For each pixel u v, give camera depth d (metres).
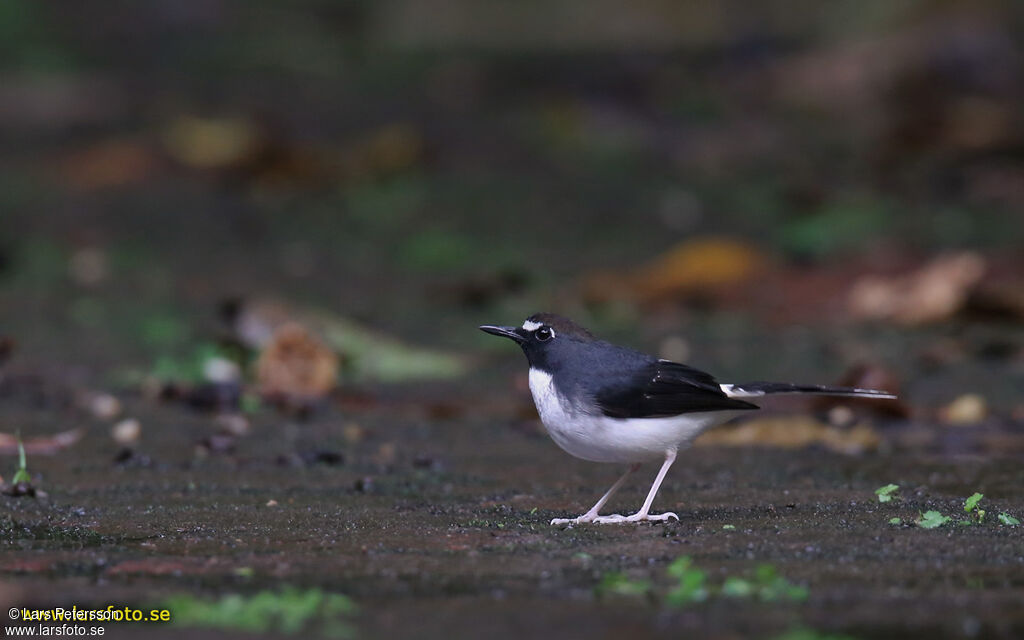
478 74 31.88
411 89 30.48
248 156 23.73
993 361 14.14
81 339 15.06
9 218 20.94
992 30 30.44
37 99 28.44
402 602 5.70
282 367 13.01
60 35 34.06
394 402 12.83
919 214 21.31
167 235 20.55
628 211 22.09
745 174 24.39
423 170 24.22
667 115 28.62
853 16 34.28
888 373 11.95
